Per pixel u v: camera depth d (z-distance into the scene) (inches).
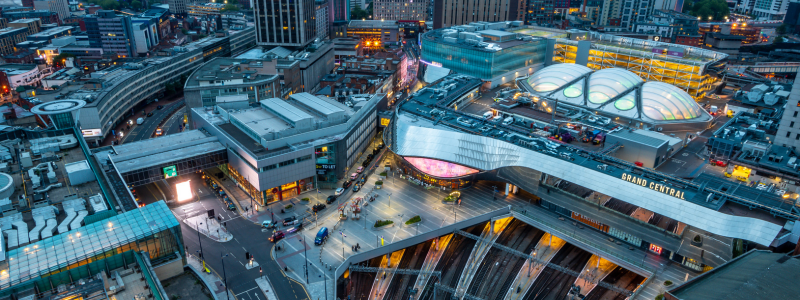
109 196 4815.5
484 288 4776.1
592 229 5211.6
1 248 3700.8
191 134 6737.2
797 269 3629.4
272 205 5846.5
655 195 4618.6
